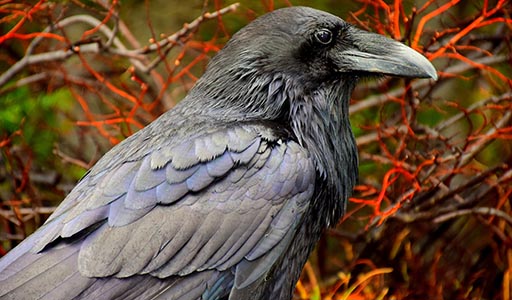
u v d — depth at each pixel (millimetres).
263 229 9953
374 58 10492
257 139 10102
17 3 14727
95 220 9602
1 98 14469
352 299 13586
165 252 9680
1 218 14445
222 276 9898
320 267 14328
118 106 14656
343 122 10852
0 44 14492
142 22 15367
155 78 14617
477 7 14234
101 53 13797
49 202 14523
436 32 13086
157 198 9742
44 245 9500
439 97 14219
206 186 9852
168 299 9719
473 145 13461
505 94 13531
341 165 10812
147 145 10047
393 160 12852
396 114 14188
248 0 14562
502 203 13602
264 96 10492
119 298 9539
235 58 10539
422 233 14211
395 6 12812
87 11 15469
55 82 14352
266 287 10266
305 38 10469
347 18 14398
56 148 14148
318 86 10602
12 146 14164
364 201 12789
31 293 9266
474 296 14188
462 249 14289
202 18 13305
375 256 14031
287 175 10070
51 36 13492
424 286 14031
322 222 10727
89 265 9469
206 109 10461
